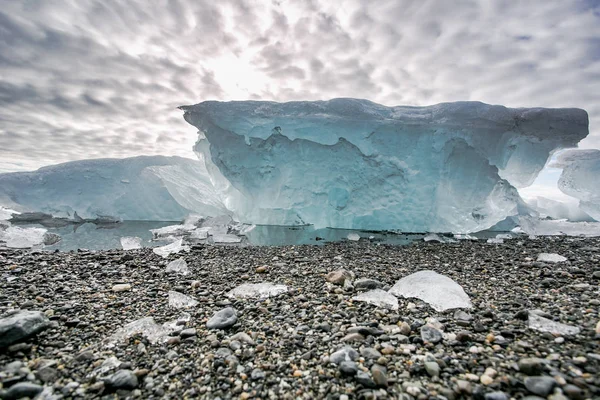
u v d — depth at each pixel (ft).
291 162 34.53
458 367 6.10
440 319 8.41
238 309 9.73
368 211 33.37
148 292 11.52
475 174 31.07
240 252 19.79
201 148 40.83
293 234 30.12
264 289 11.28
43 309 9.59
